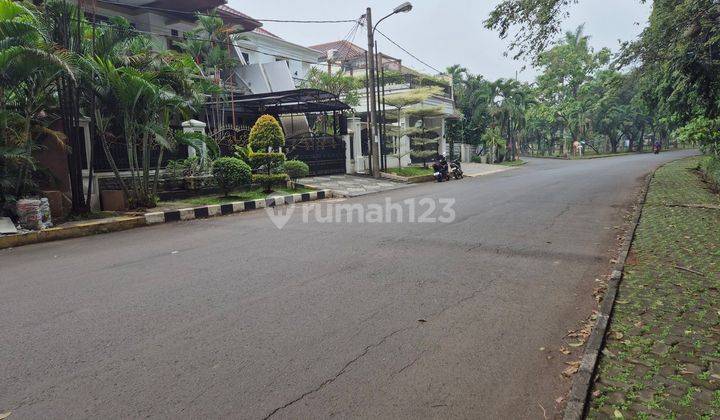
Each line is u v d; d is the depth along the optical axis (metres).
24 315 4.33
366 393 2.94
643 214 9.23
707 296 4.46
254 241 7.58
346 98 26.11
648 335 3.65
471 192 14.38
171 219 10.43
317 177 18.98
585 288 4.90
